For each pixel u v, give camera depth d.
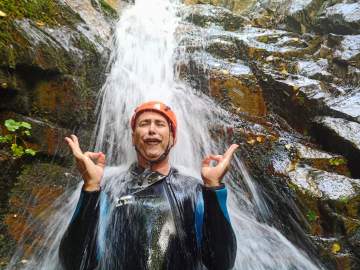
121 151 1.70
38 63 1.46
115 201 1.05
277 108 2.07
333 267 1.42
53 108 1.52
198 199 1.04
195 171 1.71
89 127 1.64
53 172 1.45
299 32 3.04
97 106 1.71
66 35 1.66
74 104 1.57
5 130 1.39
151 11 2.63
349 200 1.51
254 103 2.04
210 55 2.27
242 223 1.58
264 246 1.53
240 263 1.46
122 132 1.73
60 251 1.00
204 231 1.02
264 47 2.40
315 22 2.96
